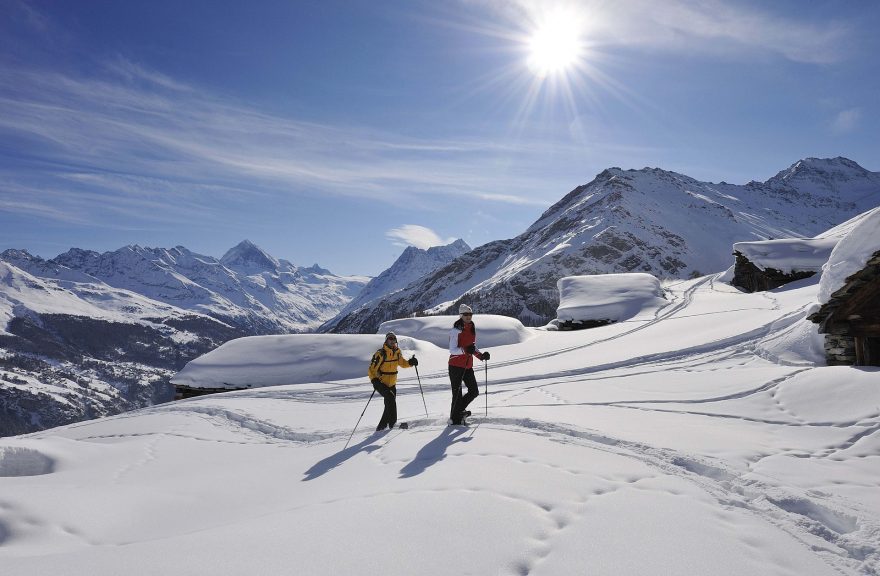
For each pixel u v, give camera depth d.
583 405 11.74
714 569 4.14
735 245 47.12
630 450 7.54
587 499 5.52
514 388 15.81
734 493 6.15
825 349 15.23
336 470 7.81
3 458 9.40
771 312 25.62
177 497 7.12
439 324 36.28
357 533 4.66
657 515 5.14
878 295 13.87
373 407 14.58
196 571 3.96
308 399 17.12
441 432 9.05
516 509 5.17
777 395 11.45
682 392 12.56
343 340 27.80
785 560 4.43
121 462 9.92
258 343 28.41
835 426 9.25
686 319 30.30
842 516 5.36
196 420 13.88
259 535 4.69
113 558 4.24
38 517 5.71
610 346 25.34
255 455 10.30
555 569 4.06
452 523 4.84
